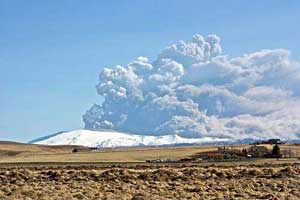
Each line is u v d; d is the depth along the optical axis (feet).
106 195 150.71
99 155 611.47
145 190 163.84
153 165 312.09
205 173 203.82
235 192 159.84
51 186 171.32
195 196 150.51
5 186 171.42
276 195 151.33
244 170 209.67
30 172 206.49
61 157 578.25
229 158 485.15
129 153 651.25
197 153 609.42
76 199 141.90
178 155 591.37
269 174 203.21
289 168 211.61
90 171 208.44
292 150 600.80
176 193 156.76
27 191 155.53
